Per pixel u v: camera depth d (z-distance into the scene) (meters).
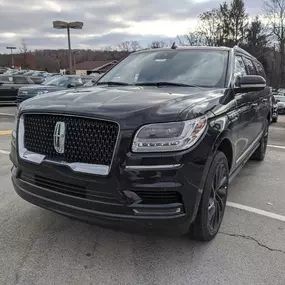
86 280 2.76
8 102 18.06
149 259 3.07
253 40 57.84
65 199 2.89
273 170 6.03
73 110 2.81
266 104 5.99
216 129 3.05
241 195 4.73
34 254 3.11
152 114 2.69
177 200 2.72
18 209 4.05
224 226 3.73
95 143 2.74
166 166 2.64
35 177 3.10
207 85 3.90
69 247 3.24
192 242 3.34
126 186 2.65
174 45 4.95
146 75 4.25
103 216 2.74
